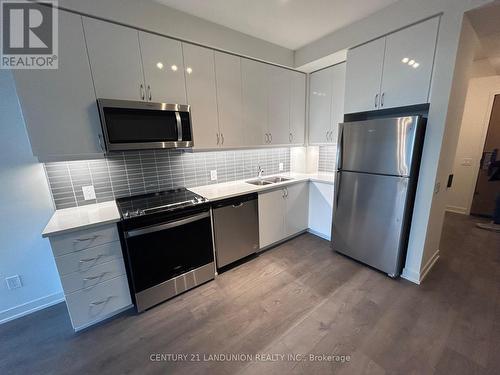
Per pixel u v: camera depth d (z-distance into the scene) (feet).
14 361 4.97
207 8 6.40
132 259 5.87
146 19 5.95
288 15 6.86
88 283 5.54
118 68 5.78
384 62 7.01
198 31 6.86
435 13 5.80
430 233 7.16
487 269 7.82
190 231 6.86
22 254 6.15
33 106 5.00
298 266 8.31
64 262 5.16
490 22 5.92
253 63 8.43
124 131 5.85
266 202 8.92
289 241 10.25
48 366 4.84
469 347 4.93
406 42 6.46
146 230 5.92
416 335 5.27
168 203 6.79
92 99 5.59
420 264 7.07
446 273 7.64
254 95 8.65
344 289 6.98
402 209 6.81
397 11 6.43
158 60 6.34
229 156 9.68
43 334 5.64
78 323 5.58
